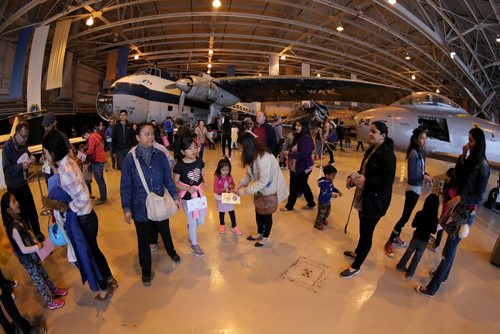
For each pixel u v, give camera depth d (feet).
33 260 6.63
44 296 6.93
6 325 5.99
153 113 35.29
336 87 34.73
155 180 7.48
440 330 6.59
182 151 9.02
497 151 19.89
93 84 60.44
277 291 7.89
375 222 8.02
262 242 10.49
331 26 48.42
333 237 11.41
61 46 31.86
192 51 55.57
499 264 9.54
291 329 6.53
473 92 77.97
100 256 7.45
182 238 11.09
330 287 8.13
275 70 56.75
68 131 38.37
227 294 7.73
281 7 43.14
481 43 49.70
